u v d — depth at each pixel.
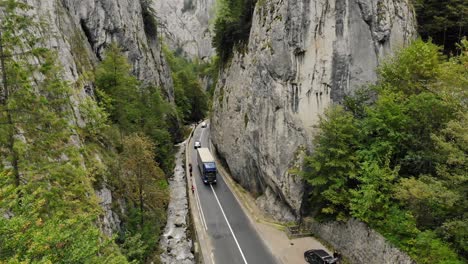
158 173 35.25
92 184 22.34
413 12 30.48
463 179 14.41
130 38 50.16
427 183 18.09
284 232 27.17
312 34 27.36
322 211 23.86
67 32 34.00
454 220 15.41
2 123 12.85
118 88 34.44
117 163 27.91
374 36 27.20
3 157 13.29
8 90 13.59
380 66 26.52
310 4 27.25
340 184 22.50
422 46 23.55
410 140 21.12
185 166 47.12
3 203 8.75
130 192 28.61
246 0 37.59
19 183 12.97
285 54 28.30
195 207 33.22
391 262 18.09
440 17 30.28
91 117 27.33
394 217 19.14
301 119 27.81
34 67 14.95
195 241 27.31
